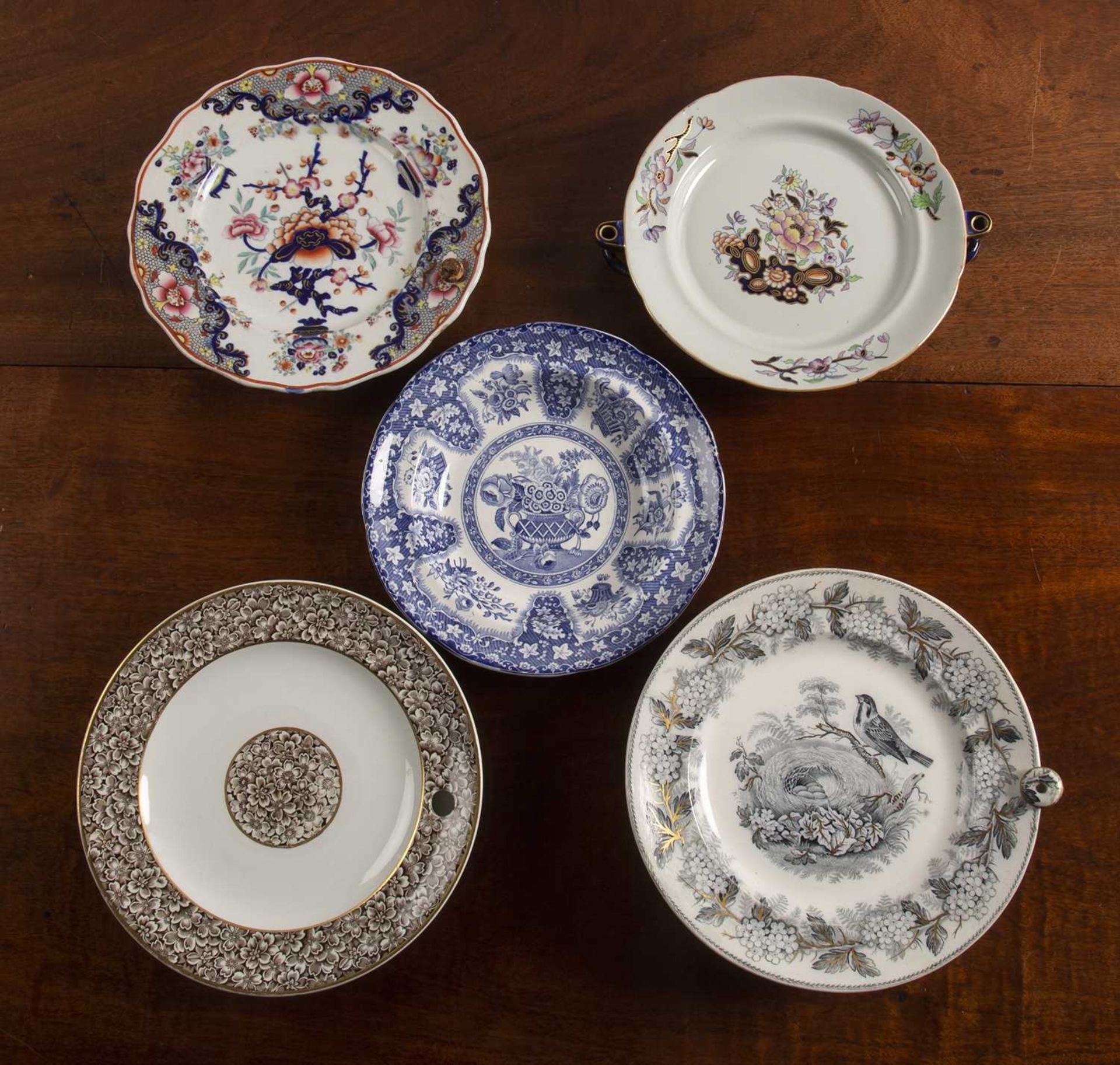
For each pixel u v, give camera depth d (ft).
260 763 3.13
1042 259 3.43
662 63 3.57
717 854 3.03
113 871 3.00
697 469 3.21
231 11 3.64
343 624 3.05
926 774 3.06
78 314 3.48
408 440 3.20
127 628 3.31
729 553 3.31
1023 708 2.97
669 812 3.02
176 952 2.98
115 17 3.65
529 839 3.17
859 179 3.38
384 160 3.38
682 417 3.21
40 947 3.18
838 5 3.59
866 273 3.34
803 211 3.38
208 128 3.38
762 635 3.07
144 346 3.46
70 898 3.20
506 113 3.55
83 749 3.01
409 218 3.36
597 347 3.22
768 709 3.10
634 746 2.97
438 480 3.27
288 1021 3.14
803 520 3.32
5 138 3.60
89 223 3.54
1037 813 2.94
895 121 3.33
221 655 3.07
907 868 3.02
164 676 3.06
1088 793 3.18
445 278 3.24
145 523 3.35
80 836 2.98
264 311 3.31
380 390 3.41
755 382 3.19
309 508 3.34
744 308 3.34
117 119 3.60
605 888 3.15
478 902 3.15
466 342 3.19
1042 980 3.10
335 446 3.38
